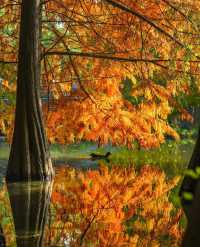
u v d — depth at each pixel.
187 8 20.34
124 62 21.30
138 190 17.16
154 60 20.16
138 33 21.08
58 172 21.78
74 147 33.44
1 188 17.56
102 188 17.55
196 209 6.42
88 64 22.27
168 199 15.54
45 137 19.67
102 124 21.34
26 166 19.12
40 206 14.37
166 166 23.84
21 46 19.69
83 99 21.53
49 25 23.62
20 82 19.52
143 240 10.62
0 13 22.98
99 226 12.00
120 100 21.47
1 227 11.84
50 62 23.27
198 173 6.82
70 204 14.70
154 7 20.84
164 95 20.75
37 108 19.59
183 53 20.84
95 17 21.52
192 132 14.95
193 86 20.03
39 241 10.59
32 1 19.84
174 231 11.45
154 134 21.52
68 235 11.12
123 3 21.05
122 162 25.86
